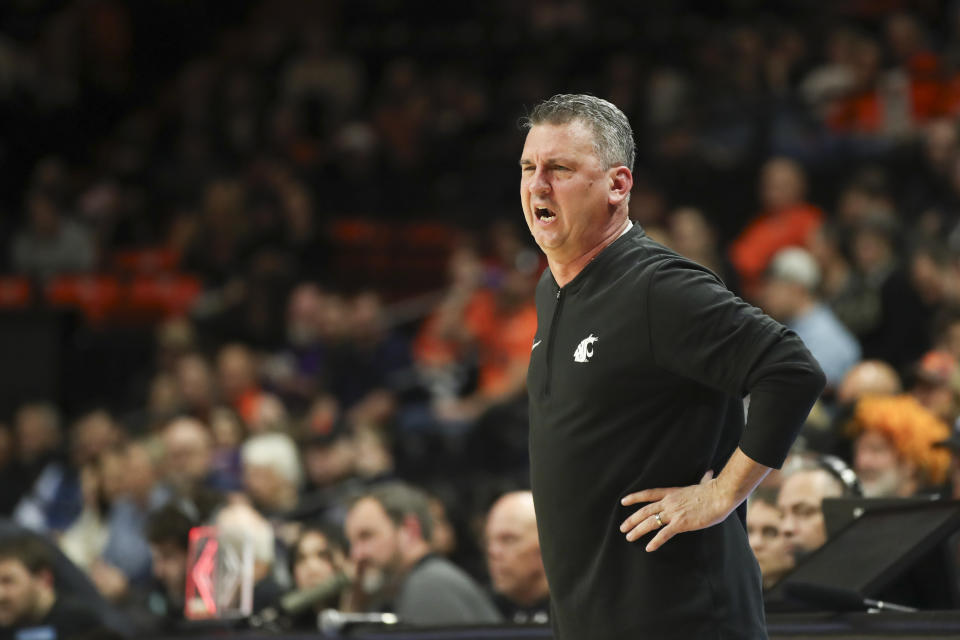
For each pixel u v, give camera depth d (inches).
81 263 1604.3
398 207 1685.5
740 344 339.6
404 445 1120.8
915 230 1142.3
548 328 372.5
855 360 989.2
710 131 1541.6
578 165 358.3
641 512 348.5
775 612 448.5
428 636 474.0
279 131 1777.8
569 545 360.8
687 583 348.8
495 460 1082.7
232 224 1558.8
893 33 1512.1
